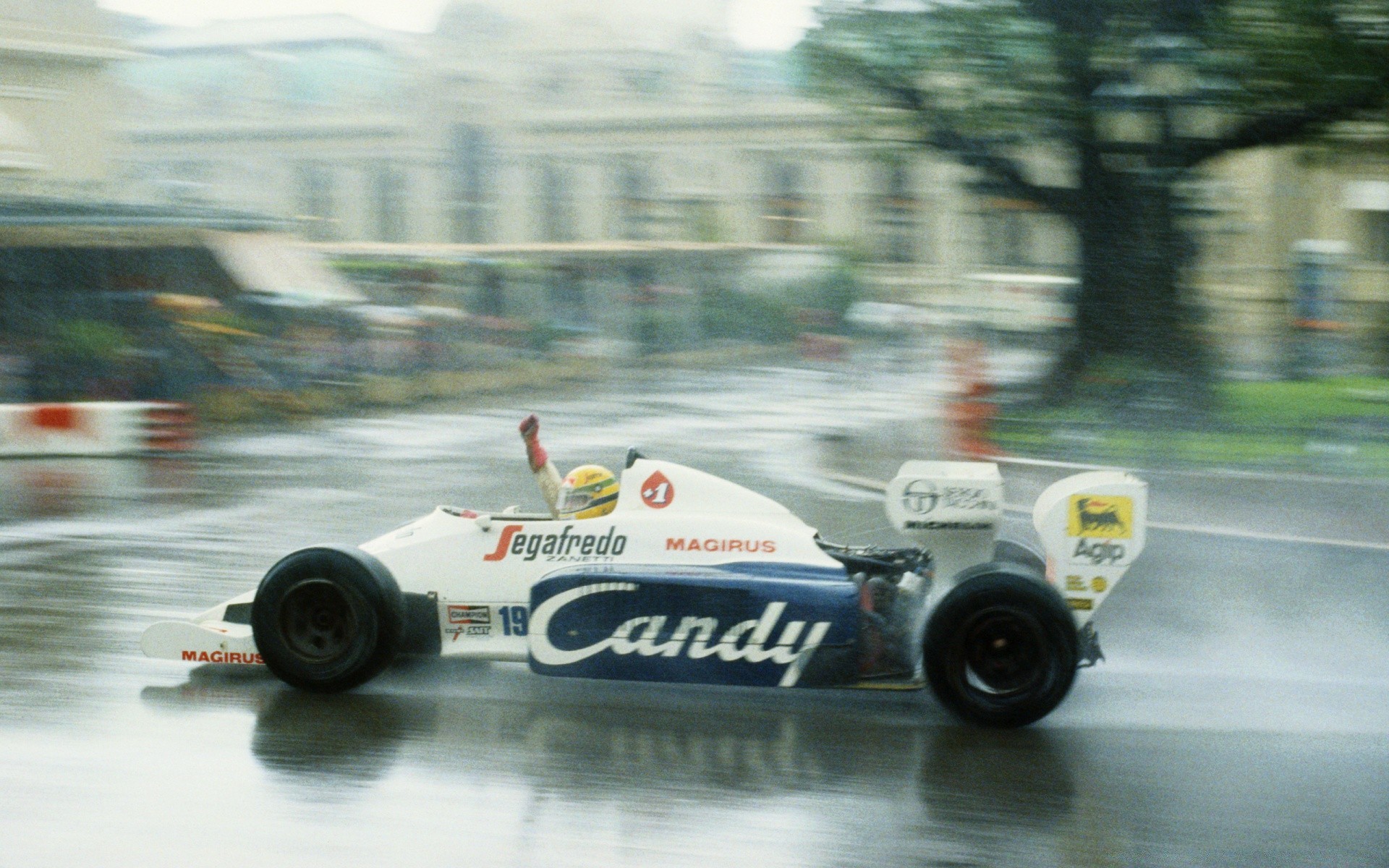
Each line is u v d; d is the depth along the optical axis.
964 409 13.42
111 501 10.81
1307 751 4.62
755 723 4.91
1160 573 7.74
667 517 5.27
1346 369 17.94
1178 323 15.13
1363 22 13.23
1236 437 13.17
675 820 3.98
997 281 24.45
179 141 36.56
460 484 11.80
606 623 5.11
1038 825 3.96
